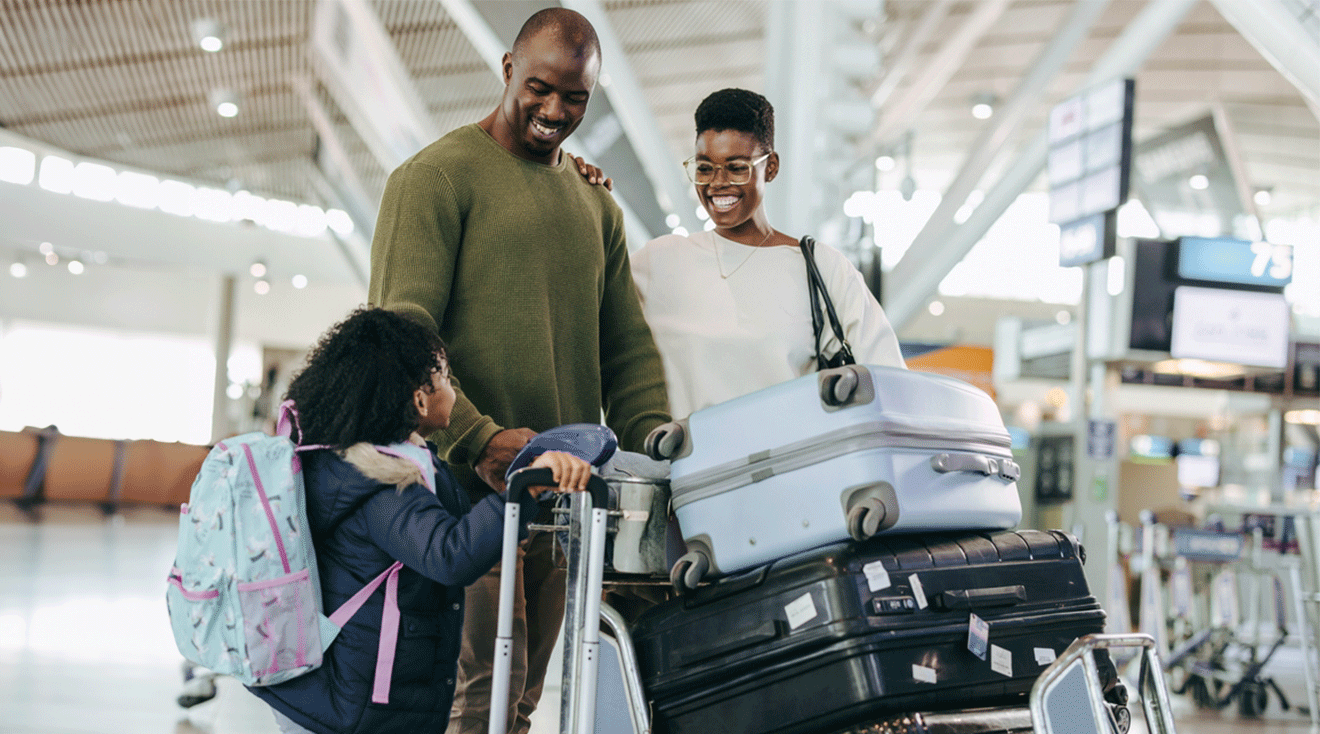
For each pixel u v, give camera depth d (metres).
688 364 2.54
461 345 2.26
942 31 17.84
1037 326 17.00
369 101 13.23
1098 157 9.07
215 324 26.50
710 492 1.91
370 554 1.77
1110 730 1.73
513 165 2.33
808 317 2.56
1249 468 17.05
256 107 18.53
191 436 30.58
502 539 1.73
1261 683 5.82
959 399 1.99
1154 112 23.22
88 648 5.32
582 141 8.55
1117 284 11.20
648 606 2.26
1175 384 12.70
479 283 2.27
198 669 4.28
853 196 8.30
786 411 1.85
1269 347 10.98
